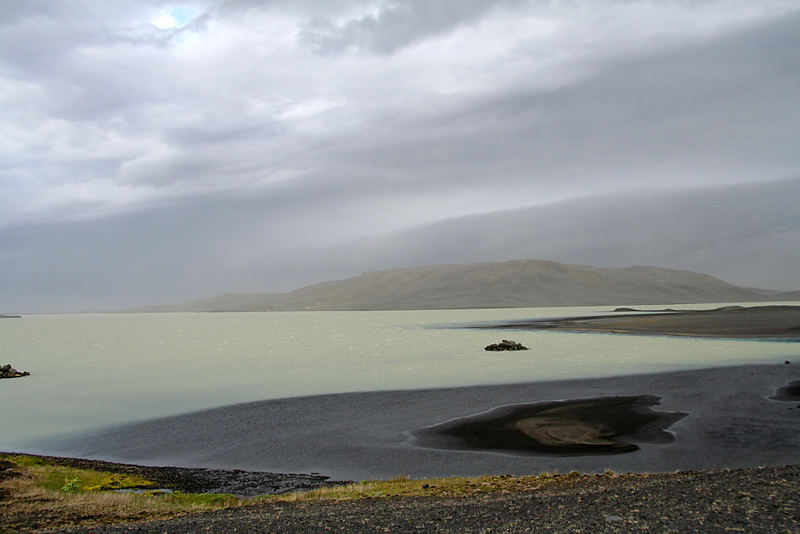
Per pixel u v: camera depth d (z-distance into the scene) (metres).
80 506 16.97
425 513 14.50
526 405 37.56
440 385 49.28
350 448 28.22
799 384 42.97
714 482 16.50
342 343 118.56
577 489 17.05
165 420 37.97
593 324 157.00
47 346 127.19
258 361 81.62
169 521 14.73
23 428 36.41
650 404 36.44
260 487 22.09
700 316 173.88
